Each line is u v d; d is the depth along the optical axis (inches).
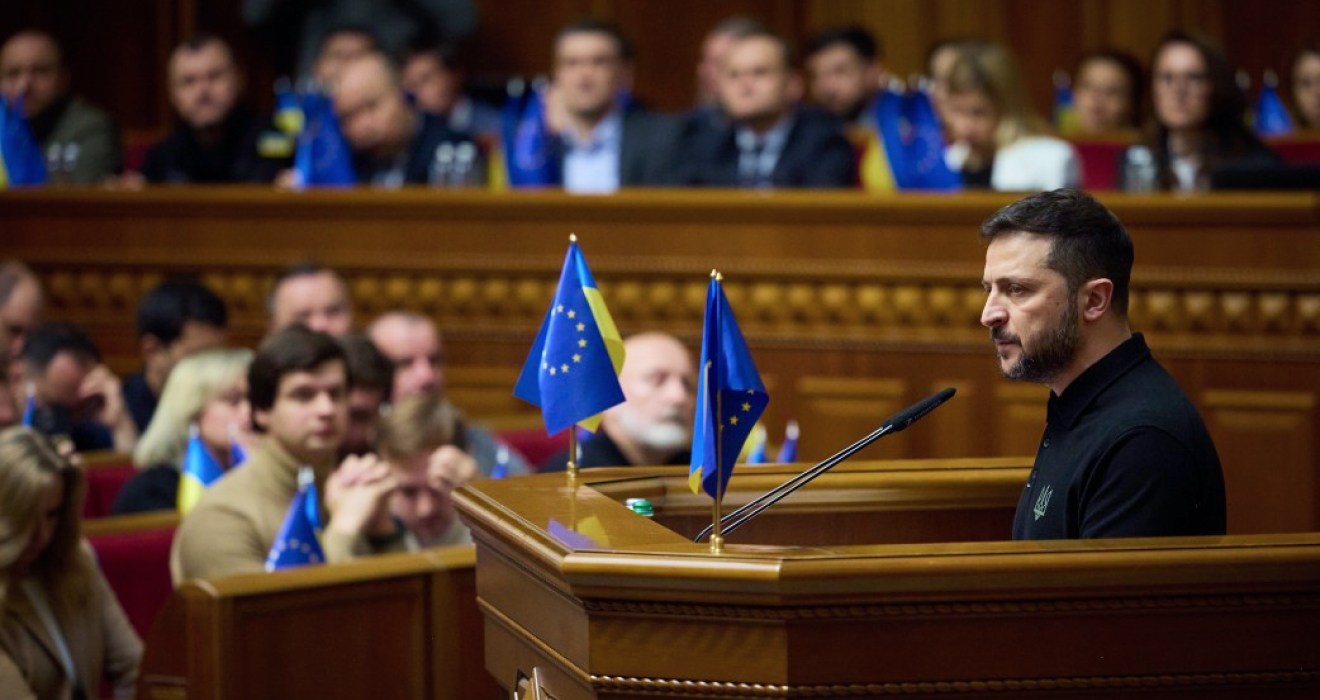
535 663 252.7
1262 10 1059.3
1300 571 220.1
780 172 690.8
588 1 1123.9
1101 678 220.2
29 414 554.6
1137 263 585.6
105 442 601.0
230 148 816.9
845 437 625.0
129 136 1049.5
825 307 625.6
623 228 649.0
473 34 1066.7
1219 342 579.8
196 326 609.6
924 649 217.2
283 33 1048.2
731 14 1114.7
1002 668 218.5
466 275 670.5
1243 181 582.6
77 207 712.4
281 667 373.1
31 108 847.1
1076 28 1083.3
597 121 740.0
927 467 309.0
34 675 389.4
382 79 756.0
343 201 681.6
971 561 214.7
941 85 695.7
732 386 233.0
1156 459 254.5
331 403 435.2
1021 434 605.0
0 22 1134.4
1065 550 219.0
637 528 242.2
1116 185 689.6
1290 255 571.2
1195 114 639.8
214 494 432.5
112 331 713.0
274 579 372.8
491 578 273.7
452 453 455.2
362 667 383.9
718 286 235.3
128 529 453.7
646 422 470.3
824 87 837.8
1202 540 224.2
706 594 215.9
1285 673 223.3
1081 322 263.6
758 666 216.4
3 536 381.7
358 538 424.8
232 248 697.6
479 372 670.5
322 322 586.9
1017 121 678.5
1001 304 266.1
